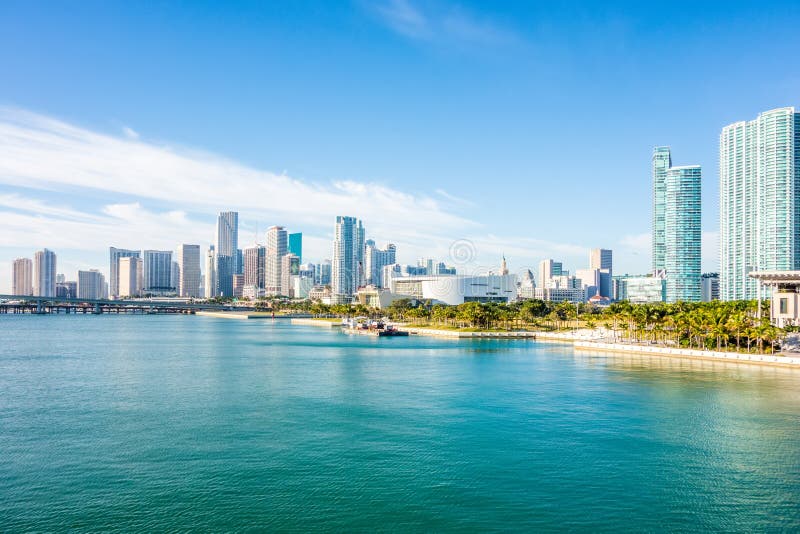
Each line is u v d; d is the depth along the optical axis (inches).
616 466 3464.6
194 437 4035.4
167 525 2704.2
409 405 5054.1
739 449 3774.6
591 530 2674.7
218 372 7066.9
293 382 6279.5
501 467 3442.4
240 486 3149.6
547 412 4763.8
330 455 3651.6
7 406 4997.5
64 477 3267.7
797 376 6432.1
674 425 4328.3
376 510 2861.7
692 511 2861.7
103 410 4854.8
